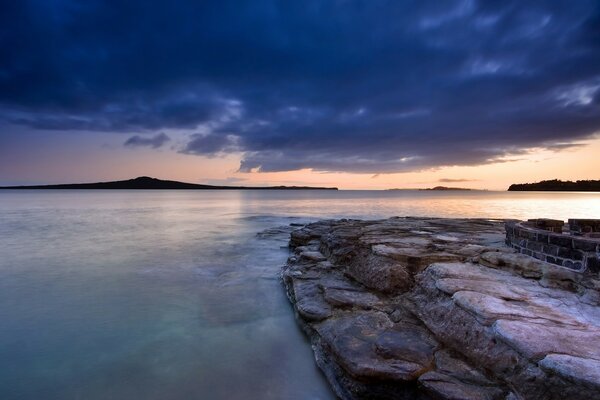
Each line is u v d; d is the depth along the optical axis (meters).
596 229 8.83
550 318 5.45
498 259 8.11
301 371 6.76
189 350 7.48
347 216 41.50
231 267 14.78
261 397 5.98
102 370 6.70
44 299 10.62
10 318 9.16
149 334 8.23
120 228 29.67
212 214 45.88
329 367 6.46
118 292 11.30
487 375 5.08
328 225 20.78
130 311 9.66
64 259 16.50
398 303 7.88
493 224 16.70
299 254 14.25
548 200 92.19
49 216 41.97
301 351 7.48
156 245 20.56
